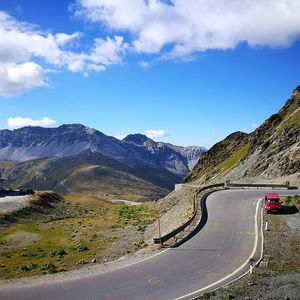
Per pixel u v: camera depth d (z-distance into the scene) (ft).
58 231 231.71
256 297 80.79
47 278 105.19
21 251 180.34
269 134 438.40
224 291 85.71
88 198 469.16
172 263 108.17
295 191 227.20
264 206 176.35
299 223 146.20
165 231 167.63
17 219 264.11
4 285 101.55
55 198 381.19
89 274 103.65
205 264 106.32
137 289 90.07
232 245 123.34
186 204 203.31
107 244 174.70
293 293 80.94
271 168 330.13
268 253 113.80
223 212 171.32
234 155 552.00
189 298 84.02
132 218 274.57
